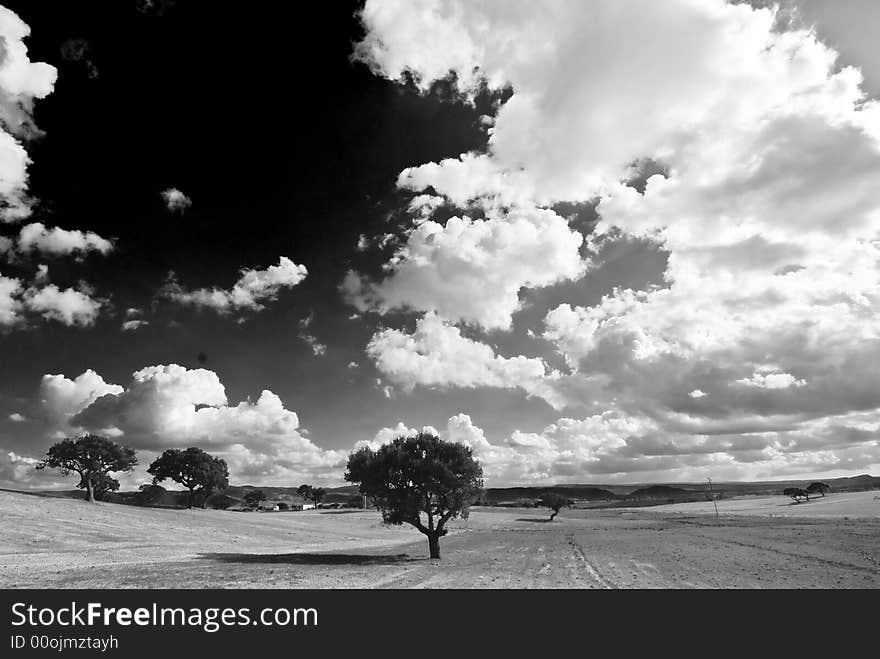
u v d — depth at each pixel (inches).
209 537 2979.8
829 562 1643.7
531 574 1512.1
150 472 5447.8
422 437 2144.4
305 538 3390.7
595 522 6033.5
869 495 7741.1
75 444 4350.4
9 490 4013.3
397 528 4608.8
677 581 1321.4
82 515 3149.6
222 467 5807.1
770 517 4985.2
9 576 1400.1
